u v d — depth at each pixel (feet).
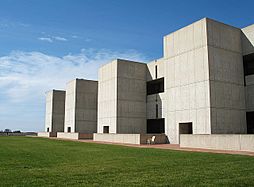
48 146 88.94
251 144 64.49
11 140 131.34
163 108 126.41
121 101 132.46
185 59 96.78
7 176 31.40
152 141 100.17
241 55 96.73
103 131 141.49
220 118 87.61
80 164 42.22
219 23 92.89
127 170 35.53
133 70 136.87
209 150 69.87
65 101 195.52
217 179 28.84
